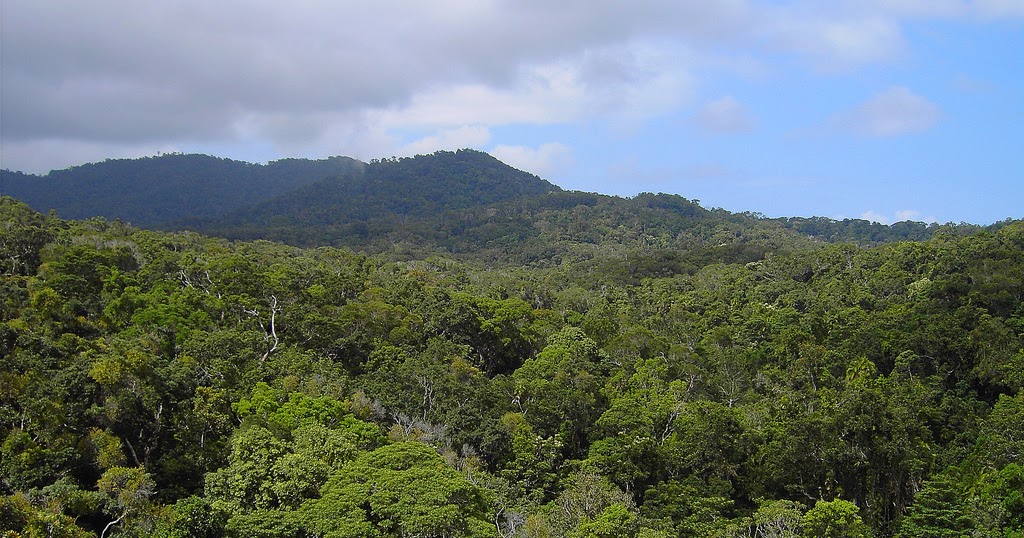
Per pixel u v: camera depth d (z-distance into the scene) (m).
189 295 55.97
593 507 36.47
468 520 28.41
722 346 82.94
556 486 43.12
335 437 33.28
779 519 35.69
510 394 53.47
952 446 49.44
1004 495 38.62
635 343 70.81
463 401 49.31
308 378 44.28
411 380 50.88
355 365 56.44
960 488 40.97
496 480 39.50
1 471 27.61
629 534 32.88
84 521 27.48
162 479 31.36
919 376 62.41
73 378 31.23
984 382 59.84
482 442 45.16
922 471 43.66
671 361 68.62
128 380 32.78
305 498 29.22
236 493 28.61
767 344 79.50
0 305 43.66
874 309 85.31
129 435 32.00
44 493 26.19
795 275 116.75
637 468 43.31
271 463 30.09
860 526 35.00
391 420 45.78
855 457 42.72
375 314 63.12
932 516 37.06
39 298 43.88
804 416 44.44
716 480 43.34
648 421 49.28
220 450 33.59
